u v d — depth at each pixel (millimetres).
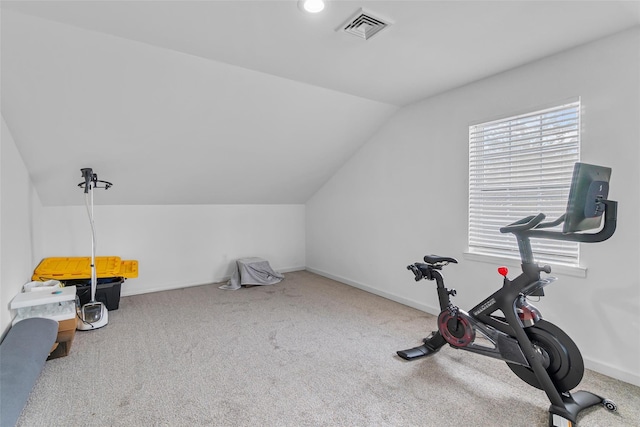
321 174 4656
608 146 2141
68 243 3744
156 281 4277
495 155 2801
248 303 3715
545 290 2439
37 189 3318
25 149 2771
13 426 1454
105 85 2465
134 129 2953
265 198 4934
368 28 2029
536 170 2541
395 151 3732
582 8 1814
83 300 3299
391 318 3236
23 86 2291
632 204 2047
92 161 3188
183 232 4441
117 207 4004
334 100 3256
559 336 1824
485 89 2836
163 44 2219
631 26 2012
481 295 2908
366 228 4199
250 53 2357
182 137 3215
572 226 1570
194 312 3408
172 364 2322
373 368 2281
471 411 1822
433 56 2410
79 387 2025
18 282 2623
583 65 2242
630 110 2047
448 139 3154
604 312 2172
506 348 1960
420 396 1959
